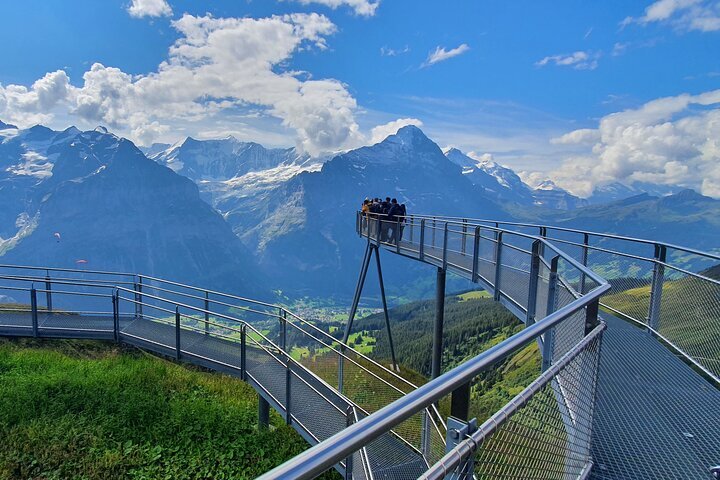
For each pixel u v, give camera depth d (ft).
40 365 47.65
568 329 16.28
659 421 15.15
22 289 49.11
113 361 53.26
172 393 45.01
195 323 52.19
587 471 11.78
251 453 35.76
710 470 11.78
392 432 30.12
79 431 34.09
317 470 4.58
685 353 21.21
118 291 52.65
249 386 54.13
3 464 29.66
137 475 30.94
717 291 18.37
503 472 7.72
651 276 26.71
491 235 40.29
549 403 9.72
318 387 34.91
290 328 44.04
